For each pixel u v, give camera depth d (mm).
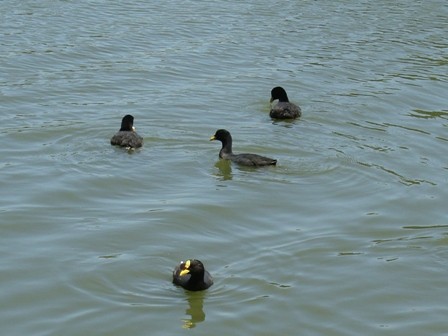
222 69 37938
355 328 17938
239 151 27562
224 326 17641
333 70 38312
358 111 32656
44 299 18438
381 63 39875
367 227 22547
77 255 20266
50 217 22266
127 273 19469
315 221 22766
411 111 33188
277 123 30781
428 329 18000
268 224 22453
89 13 46938
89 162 25938
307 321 18062
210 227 22078
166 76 36438
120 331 17328
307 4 51562
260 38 43406
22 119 29875
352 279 19812
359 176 25906
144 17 46781
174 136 28562
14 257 20141
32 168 25375
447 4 53250
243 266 20125
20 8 46812
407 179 25922
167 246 20859
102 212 22672
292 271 20047
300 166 26469
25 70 36312
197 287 18703
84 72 36469
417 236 22109
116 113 30875
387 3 52750
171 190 24266
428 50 42625
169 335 17219
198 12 48500
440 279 20016
